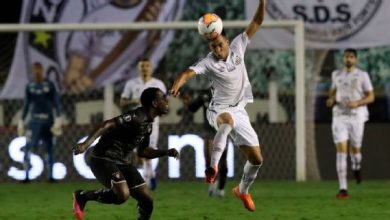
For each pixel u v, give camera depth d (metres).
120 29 40.72
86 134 41.56
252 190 35.97
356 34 42.31
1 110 42.97
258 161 23.14
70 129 41.47
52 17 42.88
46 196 33.31
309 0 42.31
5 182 41.09
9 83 42.47
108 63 42.44
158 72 42.59
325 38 42.44
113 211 27.17
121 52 42.47
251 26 22.89
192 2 42.62
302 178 41.06
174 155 21.30
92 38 42.50
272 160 42.28
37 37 42.47
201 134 41.38
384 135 41.94
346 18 42.31
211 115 22.84
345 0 42.25
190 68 21.88
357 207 28.28
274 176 42.25
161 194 34.19
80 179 41.34
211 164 21.12
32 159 41.34
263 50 42.56
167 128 41.44
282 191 35.34
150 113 20.86
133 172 21.17
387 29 42.25
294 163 42.16
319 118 42.75
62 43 42.47
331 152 42.12
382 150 41.94
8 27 40.88
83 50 42.47
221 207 28.53
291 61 42.50
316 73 42.69
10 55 42.59
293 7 42.41
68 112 42.59
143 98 20.94
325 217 25.30
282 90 42.72
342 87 33.28
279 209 27.73
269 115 42.50
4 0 43.00
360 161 38.38
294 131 42.12
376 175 42.00
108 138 20.97
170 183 40.34
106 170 20.73
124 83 42.47
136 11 42.84
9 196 33.34
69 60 42.50
